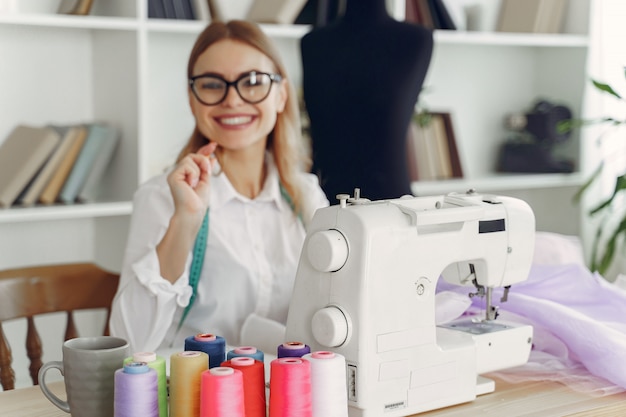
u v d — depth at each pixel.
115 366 1.48
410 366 1.62
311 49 2.96
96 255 3.87
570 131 4.58
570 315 1.86
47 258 3.77
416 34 2.84
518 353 1.81
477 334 1.76
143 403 1.39
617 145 4.36
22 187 3.38
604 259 3.91
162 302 1.95
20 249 3.72
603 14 4.39
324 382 1.45
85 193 3.54
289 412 1.41
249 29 2.21
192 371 1.44
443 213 1.64
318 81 2.92
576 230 4.56
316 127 2.94
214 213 2.19
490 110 4.73
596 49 4.48
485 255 1.75
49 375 2.83
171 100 3.93
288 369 1.41
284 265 2.25
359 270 1.57
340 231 1.60
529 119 4.58
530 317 1.92
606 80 4.39
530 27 4.43
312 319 1.62
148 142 3.90
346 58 2.87
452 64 4.60
